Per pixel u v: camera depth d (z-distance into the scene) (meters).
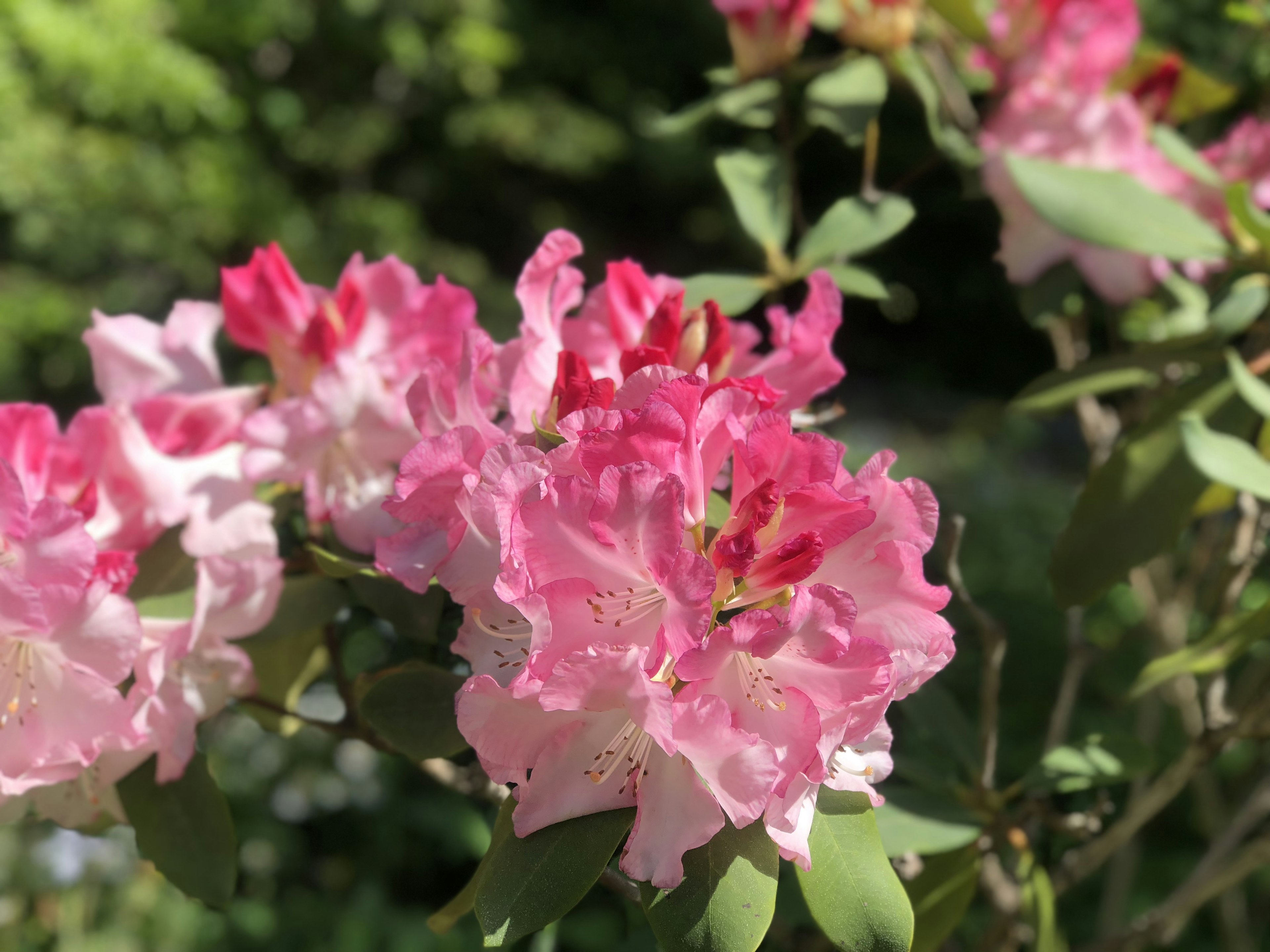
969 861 0.55
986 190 0.69
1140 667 1.69
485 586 0.37
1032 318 0.68
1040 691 1.75
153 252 2.62
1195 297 0.71
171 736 0.42
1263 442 0.62
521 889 0.34
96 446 0.46
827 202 2.42
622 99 3.57
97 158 2.49
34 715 0.39
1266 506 0.68
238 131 2.87
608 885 0.49
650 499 0.32
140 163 2.56
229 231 2.69
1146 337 0.78
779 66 0.71
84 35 2.44
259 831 1.69
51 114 2.51
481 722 0.34
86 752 0.39
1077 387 0.63
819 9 0.73
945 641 0.36
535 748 0.34
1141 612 1.29
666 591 0.32
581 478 0.33
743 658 0.34
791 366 0.44
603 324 0.45
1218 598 0.70
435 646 0.50
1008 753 1.61
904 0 0.69
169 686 0.42
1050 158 0.68
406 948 1.51
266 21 2.82
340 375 0.45
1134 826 0.66
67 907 1.40
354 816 1.73
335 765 1.78
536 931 0.34
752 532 0.34
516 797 0.37
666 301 0.41
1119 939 0.73
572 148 3.39
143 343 0.51
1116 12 0.71
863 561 0.35
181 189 2.60
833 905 0.35
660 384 0.35
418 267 3.05
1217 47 0.99
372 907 1.57
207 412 0.49
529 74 3.48
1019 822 0.58
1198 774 0.99
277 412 0.45
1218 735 0.62
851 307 3.16
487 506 0.34
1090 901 1.50
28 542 0.37
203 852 0.45
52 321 2.53
